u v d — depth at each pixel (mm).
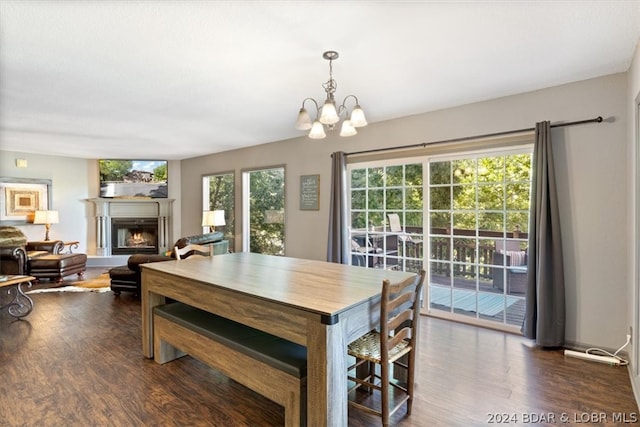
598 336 2936
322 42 2309
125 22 2035
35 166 6668
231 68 2719
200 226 7254
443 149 3830
